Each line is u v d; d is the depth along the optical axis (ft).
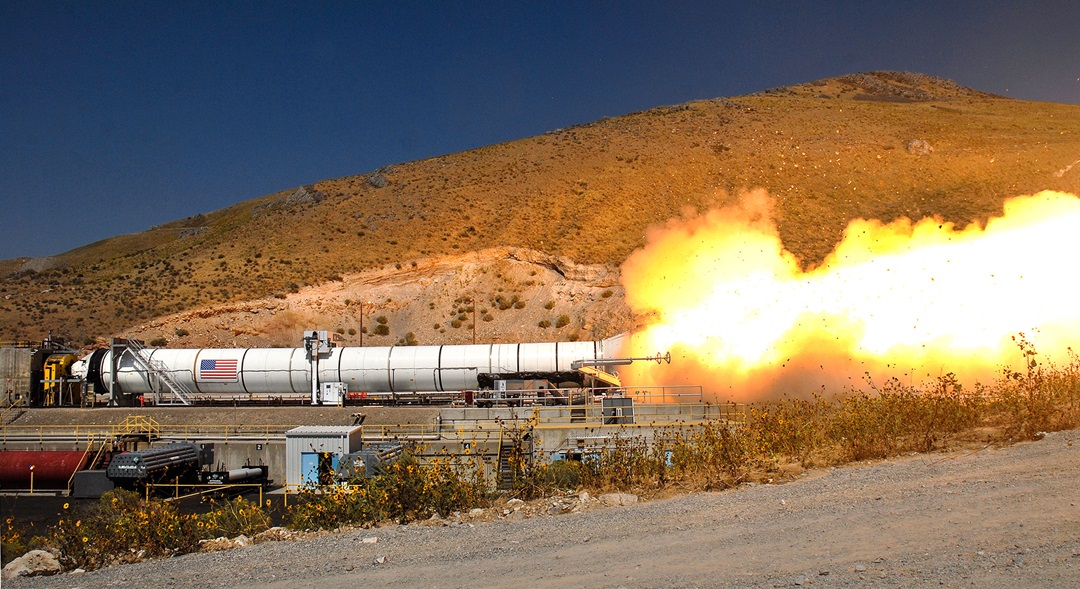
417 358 131.03
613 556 35.01
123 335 218.79
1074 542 30.07
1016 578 27.43
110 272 304.71
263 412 122.21
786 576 30.14
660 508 43.19
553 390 122.72
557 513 45.24
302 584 34.78
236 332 217.36
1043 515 33.71
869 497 40.11
